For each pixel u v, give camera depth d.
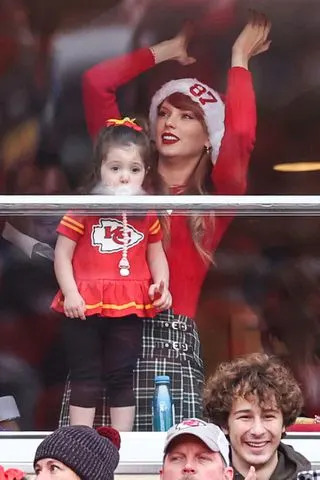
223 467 11.42
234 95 15.06
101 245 14.28
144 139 14.71
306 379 14.46
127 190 14.52
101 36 14.98
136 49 15.03
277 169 14.99
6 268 14.38
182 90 15.01
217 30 15.06
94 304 14.14
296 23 15.04
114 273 14.23
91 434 11.21
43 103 14.96
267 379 12.21
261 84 15.14
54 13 14.93
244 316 14.51
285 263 14.63
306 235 14.66
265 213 14.68
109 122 14.80
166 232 14.44
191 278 14.41
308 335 14.56
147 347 14.13
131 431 13.84
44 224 14.38
